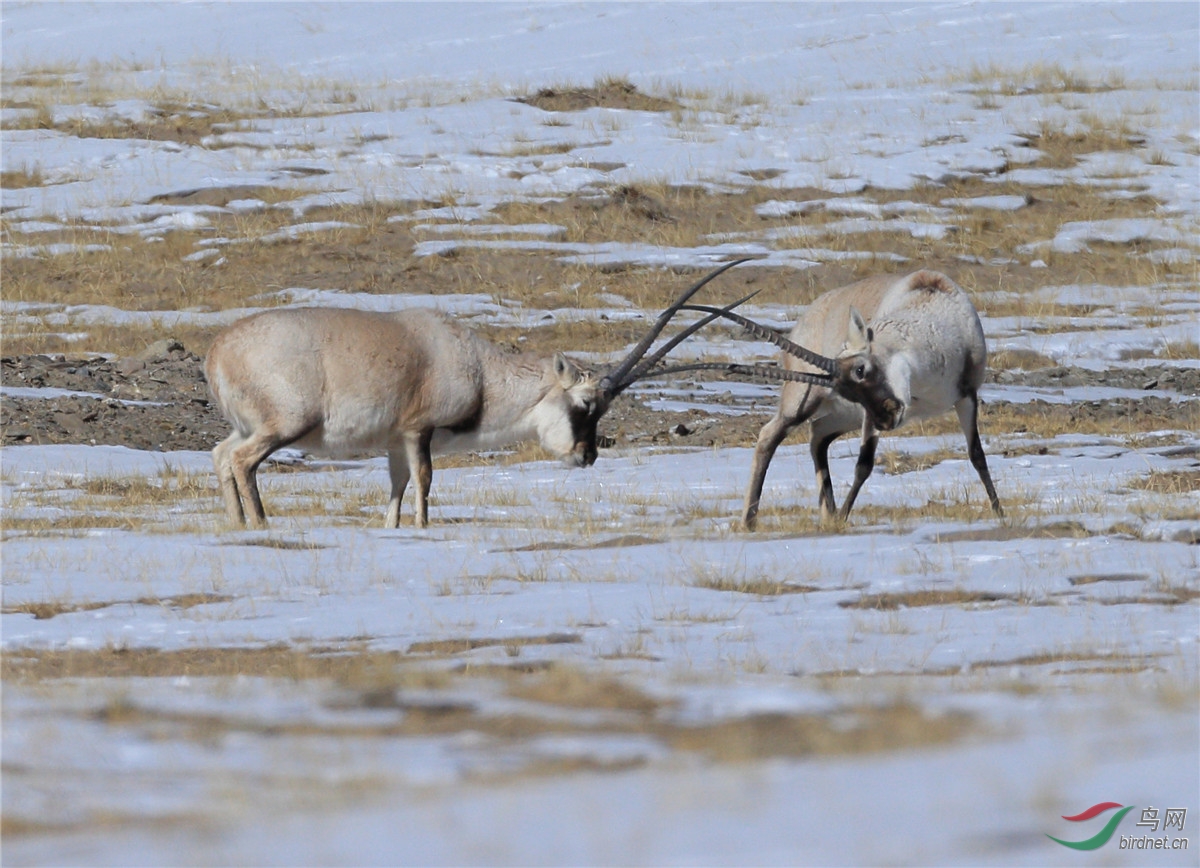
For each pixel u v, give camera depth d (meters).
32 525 43.94
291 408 43.78
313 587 33.28
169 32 154.75
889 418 41.78
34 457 59.53
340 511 48.94
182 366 78.31
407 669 23.88
